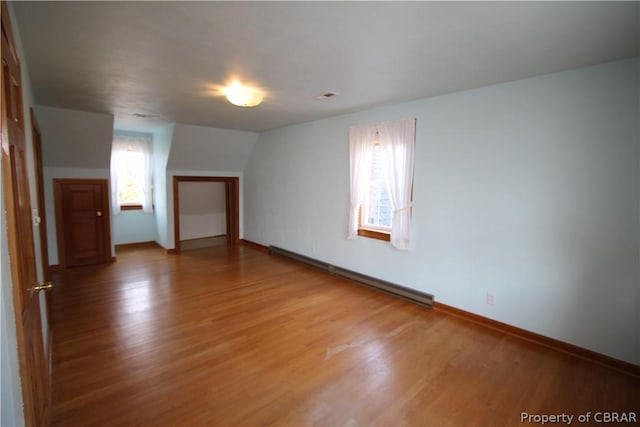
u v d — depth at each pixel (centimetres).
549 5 162
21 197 130
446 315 339
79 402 203
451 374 238
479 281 318
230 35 201
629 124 232
